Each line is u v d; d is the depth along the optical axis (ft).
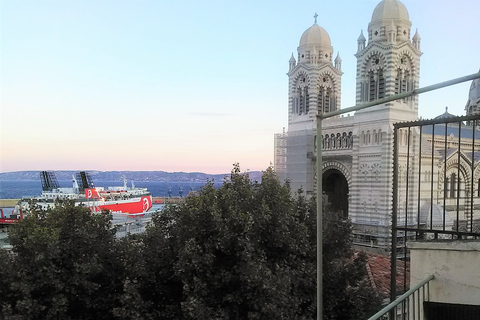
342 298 92.53
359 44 259.60
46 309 78.95
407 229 42.55
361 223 246.68
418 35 250.98
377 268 153.38
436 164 253.03
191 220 88.84
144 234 100.17
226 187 99.96
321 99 299.38
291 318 79.92
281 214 90.17
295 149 297.74
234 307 81.82
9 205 603.26
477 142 307.78
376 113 244.22
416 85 247.91
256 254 83.20
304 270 87.81
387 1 246.88
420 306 37.19
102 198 416.67
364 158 249.75
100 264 82.74
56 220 87.97
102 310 87.04
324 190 293.43
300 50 303.07
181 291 90.84
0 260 76.84
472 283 35.04
